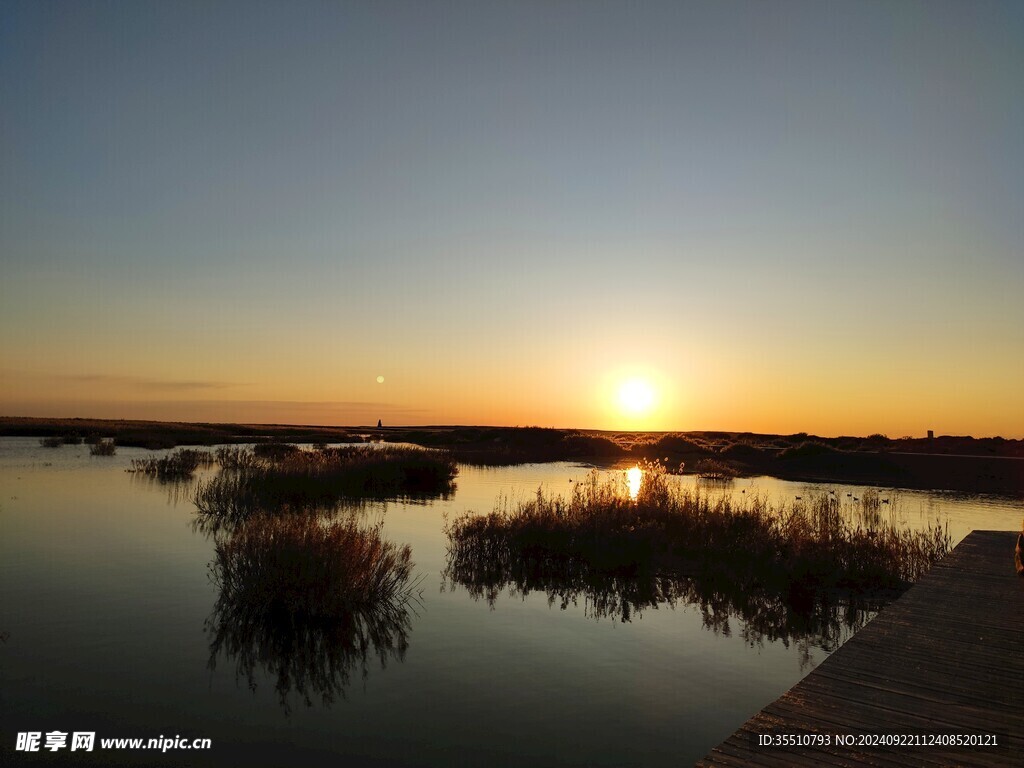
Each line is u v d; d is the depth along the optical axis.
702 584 13.90
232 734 7.33
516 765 6.79
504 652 9.84
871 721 5.59
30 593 12.34
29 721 7.52
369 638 10.34
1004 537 14.72
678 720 7.79
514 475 37.06
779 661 9.66
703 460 47.66
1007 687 6.34
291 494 25.23
